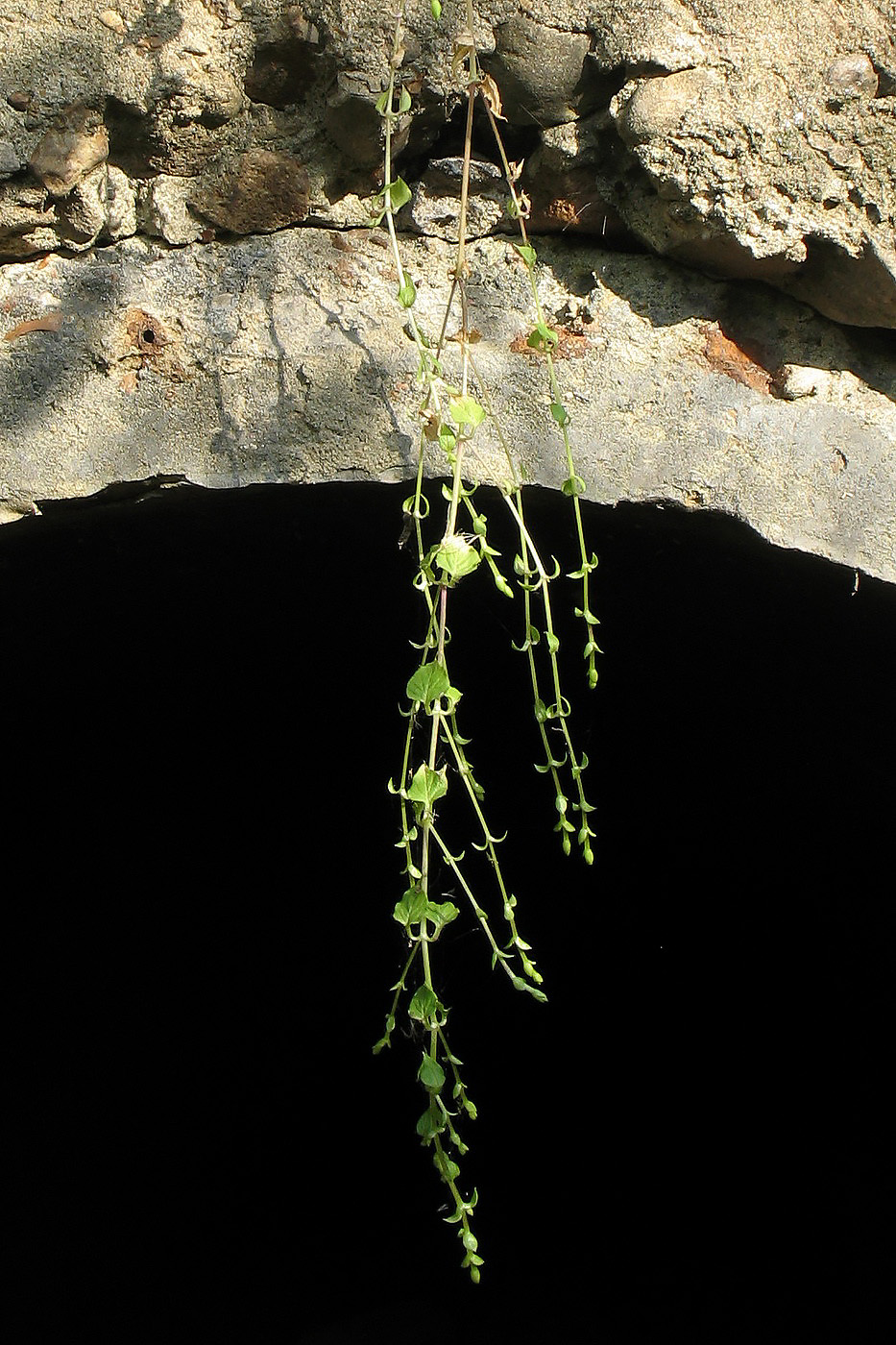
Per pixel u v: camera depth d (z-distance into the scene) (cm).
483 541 103
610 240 112
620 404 111
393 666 143
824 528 110
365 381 109
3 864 158
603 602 126
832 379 111
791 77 108
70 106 108
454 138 112
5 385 109
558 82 109
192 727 152
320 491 110
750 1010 183
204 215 111
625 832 167
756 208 109
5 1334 179
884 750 132
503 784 161
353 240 112
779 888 164
